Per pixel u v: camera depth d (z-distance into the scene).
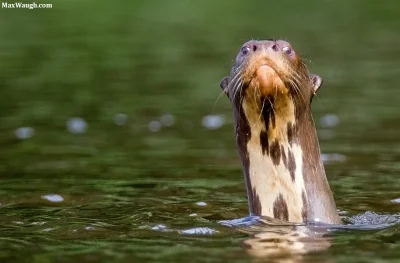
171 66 43.88
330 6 69.88
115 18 63.75
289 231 16.78
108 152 26.55
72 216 18.59
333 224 17.59
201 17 63.94
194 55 47.06
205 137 28.83
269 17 63.19
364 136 28.36
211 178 23.08
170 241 15.98
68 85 39.41
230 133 29.45
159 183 22.41
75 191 21.44
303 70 18.31
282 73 17.16
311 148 18.36
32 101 35.62
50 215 18.73
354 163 24.59
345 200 20.42
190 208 19.42
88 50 49.75
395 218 18.31
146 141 28.14
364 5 69.81
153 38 53.94
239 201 20.30
